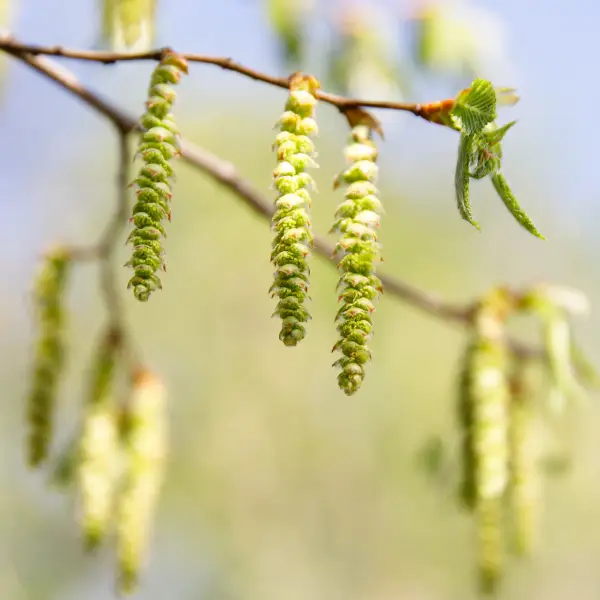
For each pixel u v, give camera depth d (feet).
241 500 41.91
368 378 40.73
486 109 6.48
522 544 10.82
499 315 10.89
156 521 39.52
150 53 6.69
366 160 6.53
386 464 41.96
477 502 9.99
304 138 6.18
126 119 10.41
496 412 10.05
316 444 42.42
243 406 41.57
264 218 11.04
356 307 5.85
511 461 10.87
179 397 40.68
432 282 40.01
